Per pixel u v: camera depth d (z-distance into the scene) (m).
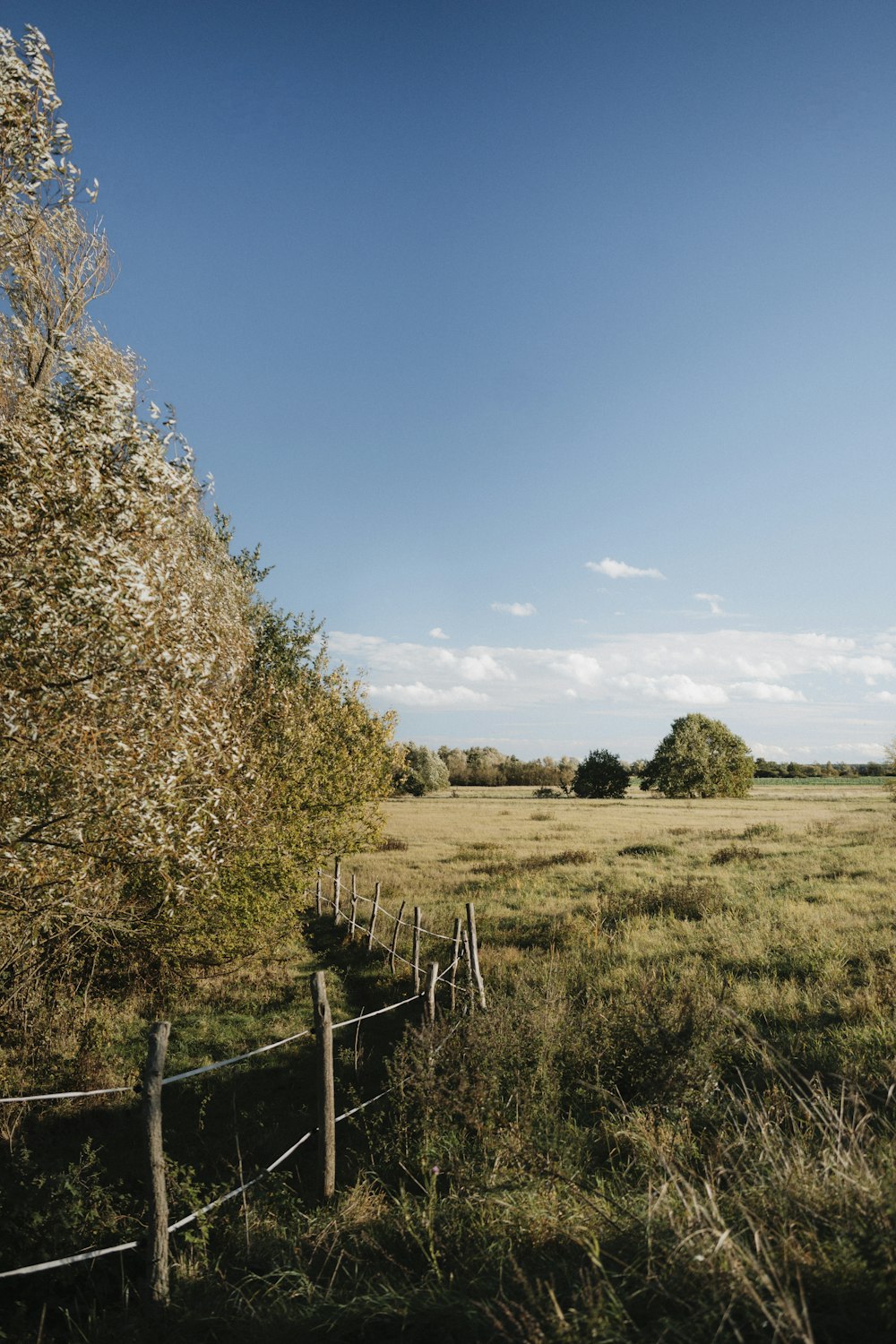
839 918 13.33
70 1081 8.42
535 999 8.31
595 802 76.06
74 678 6.39
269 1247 4.65
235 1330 3.67
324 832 14.91
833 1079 6.06
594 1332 2.79
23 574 6.12
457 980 11.60
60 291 9.51
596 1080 6.56
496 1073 6.66
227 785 8.96
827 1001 8.65
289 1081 8.74
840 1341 2.70
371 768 15.57
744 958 11.02
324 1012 5.79
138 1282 4.35
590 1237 3.71
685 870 22.70
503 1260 3.69
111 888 8.52
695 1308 2.92
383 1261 4.21
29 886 6.91
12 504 6.38
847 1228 3.17
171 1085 8.80
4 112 7.41
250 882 11.90
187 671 7.27
